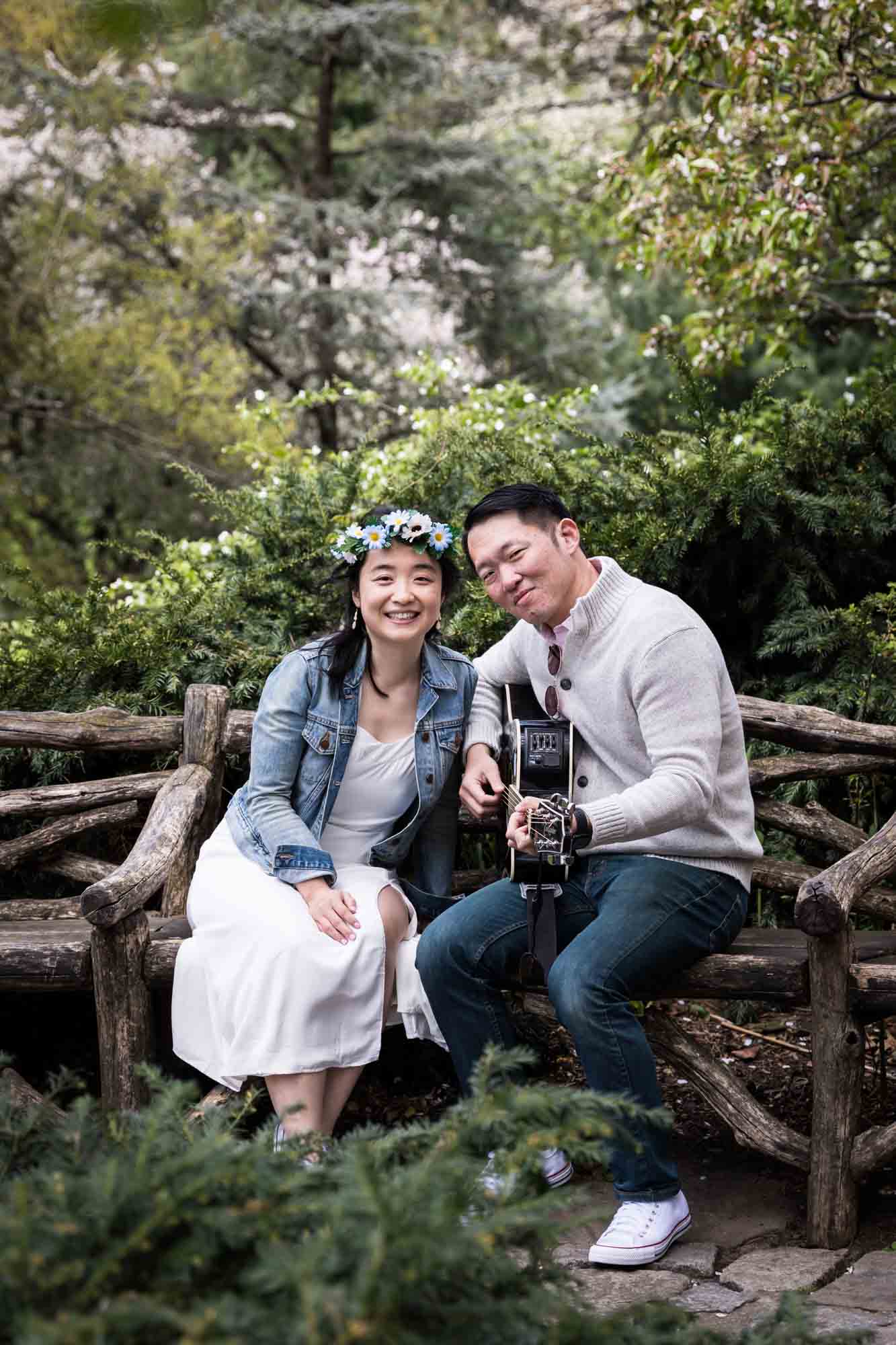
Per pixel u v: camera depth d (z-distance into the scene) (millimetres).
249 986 2627
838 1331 1738
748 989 2676
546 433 5996
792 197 5832
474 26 15719
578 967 2580
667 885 2674
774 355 7188
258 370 14984
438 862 3066
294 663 2930
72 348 12039
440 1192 1464
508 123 16438
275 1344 1270
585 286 16438
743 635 4270
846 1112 2570
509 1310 1456
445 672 2979
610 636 2771
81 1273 1337
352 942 2666
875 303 7648
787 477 4234
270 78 14938
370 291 14219
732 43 5801
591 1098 1706
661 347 7895
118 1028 2836
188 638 4105
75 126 12125
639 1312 1693
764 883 3350
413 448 5875
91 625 4156
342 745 2881
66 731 3541
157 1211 1396
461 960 2711
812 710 3410
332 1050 2635
